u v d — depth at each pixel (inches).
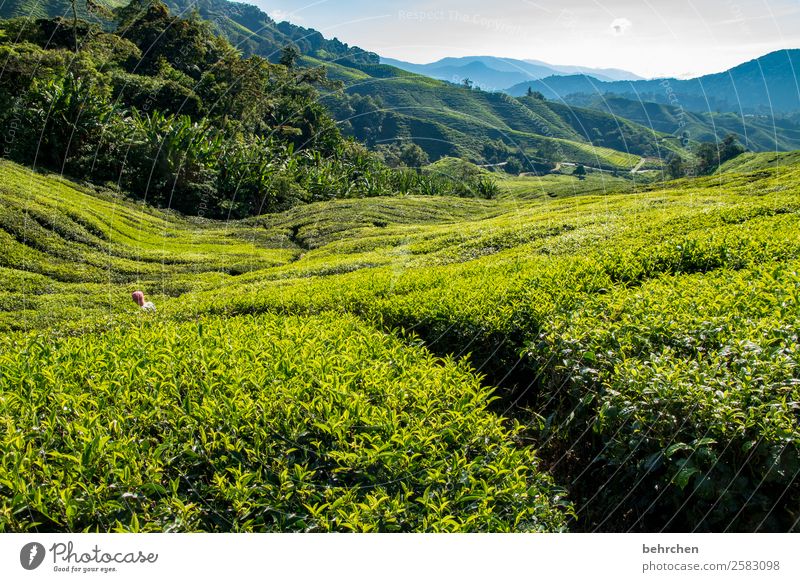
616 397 232.1
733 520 197.2
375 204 1505.9
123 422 209.2
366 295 475.8
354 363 266.1
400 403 232.1
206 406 213.2
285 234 1241.4
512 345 344.8
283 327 352.2
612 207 1024.9
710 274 413.1
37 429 204.7
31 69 1366.9
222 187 1465.3
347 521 167.9
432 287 489.1
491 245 784.9
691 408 205.9
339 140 2075.5
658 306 307.9
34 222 872.9
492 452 213.3
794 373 211.2
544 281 416.5
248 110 1876.2
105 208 1141.7
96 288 723.4
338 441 199.8
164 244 1035.3
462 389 254.2
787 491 197.6
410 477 187.9
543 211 1188.5
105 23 2581.2
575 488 265.4
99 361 276.2
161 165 1370.6
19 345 335.0
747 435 192.7
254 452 190.7
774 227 546.6
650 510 225.3
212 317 464.1
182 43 2058.3
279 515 175.5
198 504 179.8
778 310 275.3
